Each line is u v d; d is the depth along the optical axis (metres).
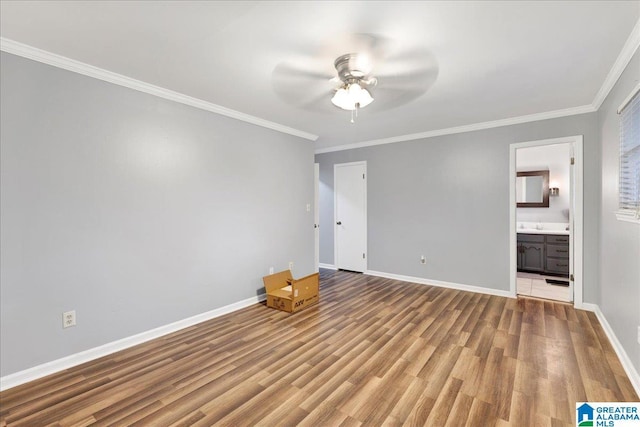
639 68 1.95
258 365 2.30
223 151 3.39
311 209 4.71
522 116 3.70
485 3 1.61
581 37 1.95
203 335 2.84
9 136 2.02
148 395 1.95
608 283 2.80
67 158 2.27
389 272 5.04
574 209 3.50
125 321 2.60
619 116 2.37
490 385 2.02
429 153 4.55
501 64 2.32
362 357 2.41
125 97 2.59
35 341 2.13
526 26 1.83
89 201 2.39
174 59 2.24
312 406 1.84
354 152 5.39
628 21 1.78
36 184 2.13
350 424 1.68
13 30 1.86
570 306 3.57
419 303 3.71
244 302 3.64
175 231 2.96
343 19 1.75
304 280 3.58
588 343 2.61
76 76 2.31
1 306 2.00
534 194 5.64
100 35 1.92
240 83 2.68
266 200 3.93
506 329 2.92
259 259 3.84
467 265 4.27
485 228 4.11
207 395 1.95
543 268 5.16
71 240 2.30
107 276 2.49
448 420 1.70
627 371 2.14
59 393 1.96
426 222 4.61
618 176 2.44
